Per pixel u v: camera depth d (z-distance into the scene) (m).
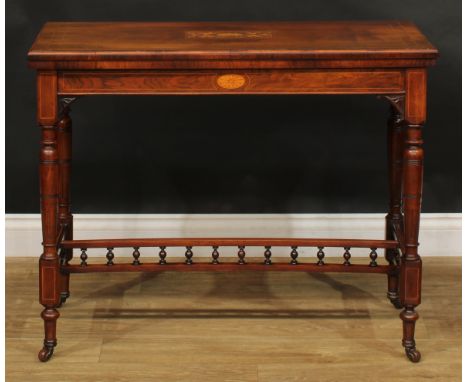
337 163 3.34
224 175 3.35
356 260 3.40
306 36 2.76
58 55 2.58
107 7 3.22
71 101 2.64
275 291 3.16
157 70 2.62
